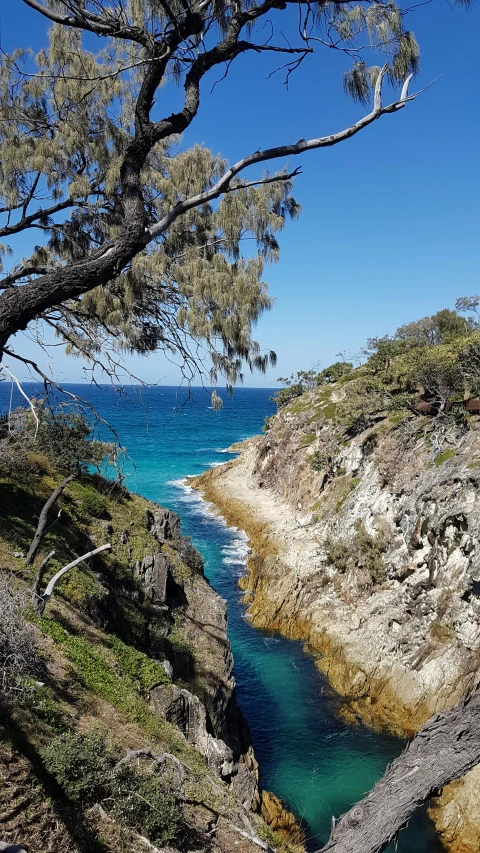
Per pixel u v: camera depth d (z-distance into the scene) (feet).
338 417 139.74
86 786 28.76
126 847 28.07
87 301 28.25
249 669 79.77
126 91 36.58
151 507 93.56
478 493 73.82
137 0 16.60
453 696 64.39
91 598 51.83
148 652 58.44
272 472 173.37
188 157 32.76
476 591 66.95
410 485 91.04
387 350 151.43
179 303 30.73
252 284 30.01
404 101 11.83
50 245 39.17
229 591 108.17
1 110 36.86
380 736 65.57
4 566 46.47
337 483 124.16
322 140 11.91
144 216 11.78
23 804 25.94
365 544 91.66
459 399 102.32
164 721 42.88
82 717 35.42
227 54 13.24
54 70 36.40
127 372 29.04
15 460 66.08
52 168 37.27
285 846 43.42
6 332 10.96
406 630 74.54
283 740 64.64
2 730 29.07
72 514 68.18
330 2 14.74
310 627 88.94
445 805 50.70
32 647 35.60
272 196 30.60
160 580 69.72
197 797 36.09
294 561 104.99
